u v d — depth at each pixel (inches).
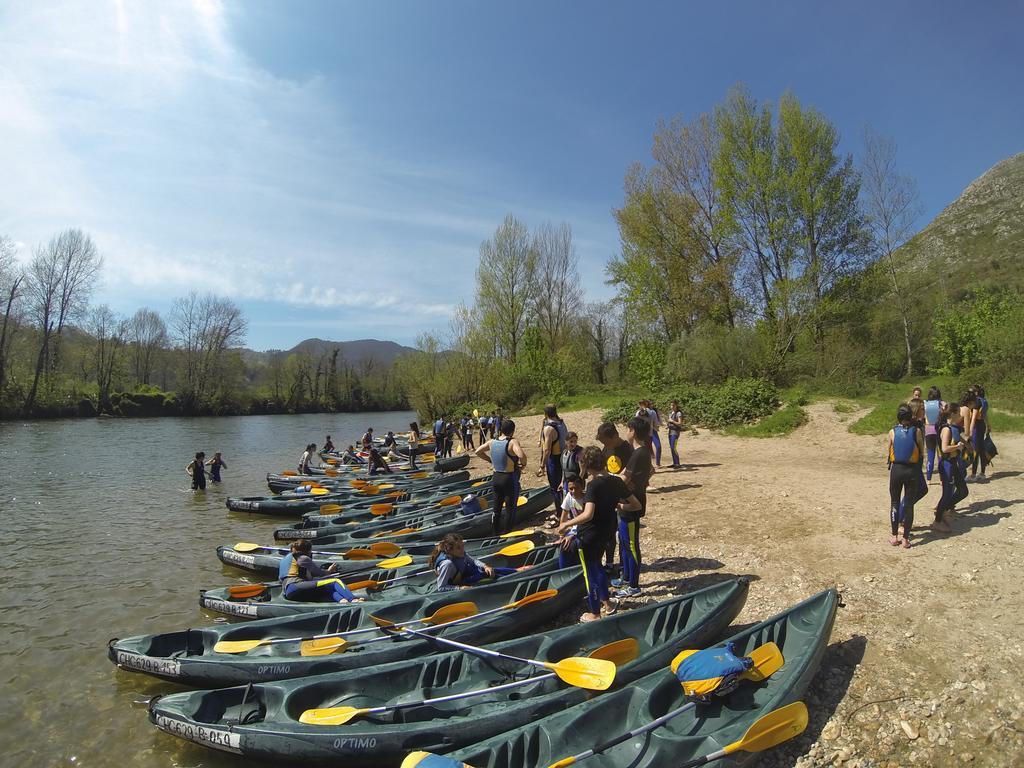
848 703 192.4
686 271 1214.9
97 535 481.1
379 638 242.4
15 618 309.7
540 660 218.1
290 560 317.4
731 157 1110.4
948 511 359.6
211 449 1157.1
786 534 352.8
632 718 183.0
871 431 702.5
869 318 1112.2
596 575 244.5
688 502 455.5
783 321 1018.1
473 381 1540.4
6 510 577.3
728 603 234.5
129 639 247.3
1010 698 184.5
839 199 1068.5
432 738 180.7
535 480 626.2
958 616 233.0
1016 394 720.3
